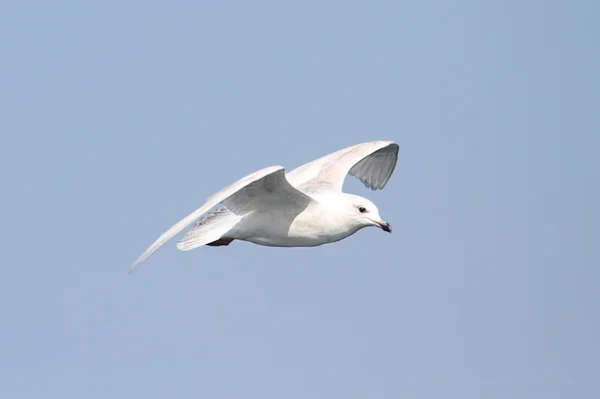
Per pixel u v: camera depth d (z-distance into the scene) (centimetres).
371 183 1967
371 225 1627
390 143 1862
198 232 1576
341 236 1628
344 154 1839
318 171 1800
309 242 1616
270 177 1486
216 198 1395
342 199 1625
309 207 1583
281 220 1586
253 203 1565
